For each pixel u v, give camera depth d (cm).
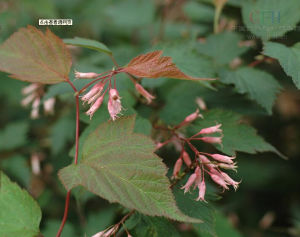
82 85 34
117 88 35
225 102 38
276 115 58
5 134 50
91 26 56
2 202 30
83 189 34
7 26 48
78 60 46
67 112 48
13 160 47
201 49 40
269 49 35
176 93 39
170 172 35
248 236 57
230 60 40
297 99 58
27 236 30
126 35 55
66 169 30
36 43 30
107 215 42
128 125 31
